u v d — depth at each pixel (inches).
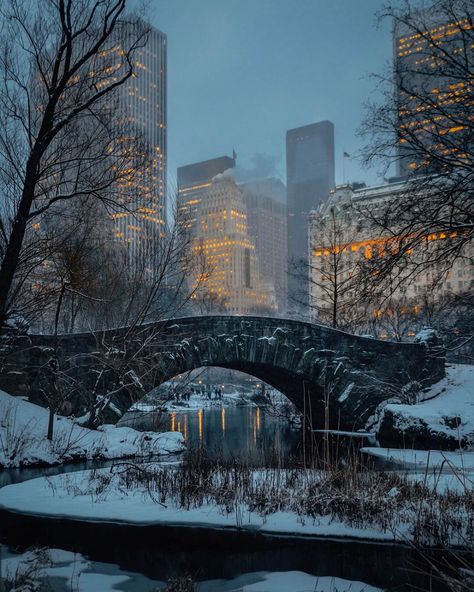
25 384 956.0
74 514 449.7
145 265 1104.2
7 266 589.3
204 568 339.0
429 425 1051.3
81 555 362.3
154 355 985.5
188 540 385.7
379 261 596.4
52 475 672.4
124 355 954.7
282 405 1803.6
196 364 1109.1
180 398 2783.0
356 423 1268.5
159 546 374.9
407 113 593.3
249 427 1603.1
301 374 1223.5
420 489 446.3
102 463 818.2
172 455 928.9
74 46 655.8
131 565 344.2
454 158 570.9
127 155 665.6
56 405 880.3
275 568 338.0
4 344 936.3
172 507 469.4
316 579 320.2
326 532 397.7
